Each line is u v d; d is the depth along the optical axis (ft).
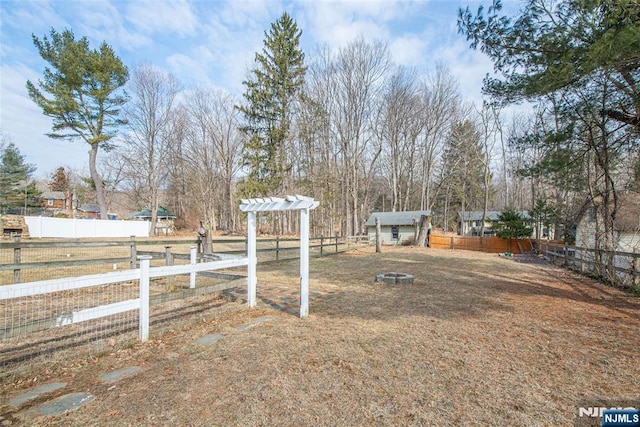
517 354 11.84
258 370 10.39
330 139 93.20
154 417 7.82
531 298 21.38
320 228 94.38
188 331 14.16
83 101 78.95
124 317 15.56
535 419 7.80
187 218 127.13
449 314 17.19
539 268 38.17
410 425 7.54
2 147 100.07
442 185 119.96
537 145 25.73
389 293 22.41
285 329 14.53
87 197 150.41
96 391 9.04
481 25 20.51
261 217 94.17
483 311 17.84
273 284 25.57
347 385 9.43
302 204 16.25
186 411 8.09
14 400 8.54
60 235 74.90
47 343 12.18
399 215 79.71
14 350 11.50
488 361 11.19
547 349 12.35
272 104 70.79
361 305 18.99
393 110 96.37
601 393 9.09
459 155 111.45
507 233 62.34
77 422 7.60
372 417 7.85
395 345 12.63
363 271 33.17
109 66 78.74
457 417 7.87
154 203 104.12
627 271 25.11
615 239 31.09
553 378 9.98
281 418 7.80
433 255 52.42
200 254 25.88
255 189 68.23
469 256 51.52
